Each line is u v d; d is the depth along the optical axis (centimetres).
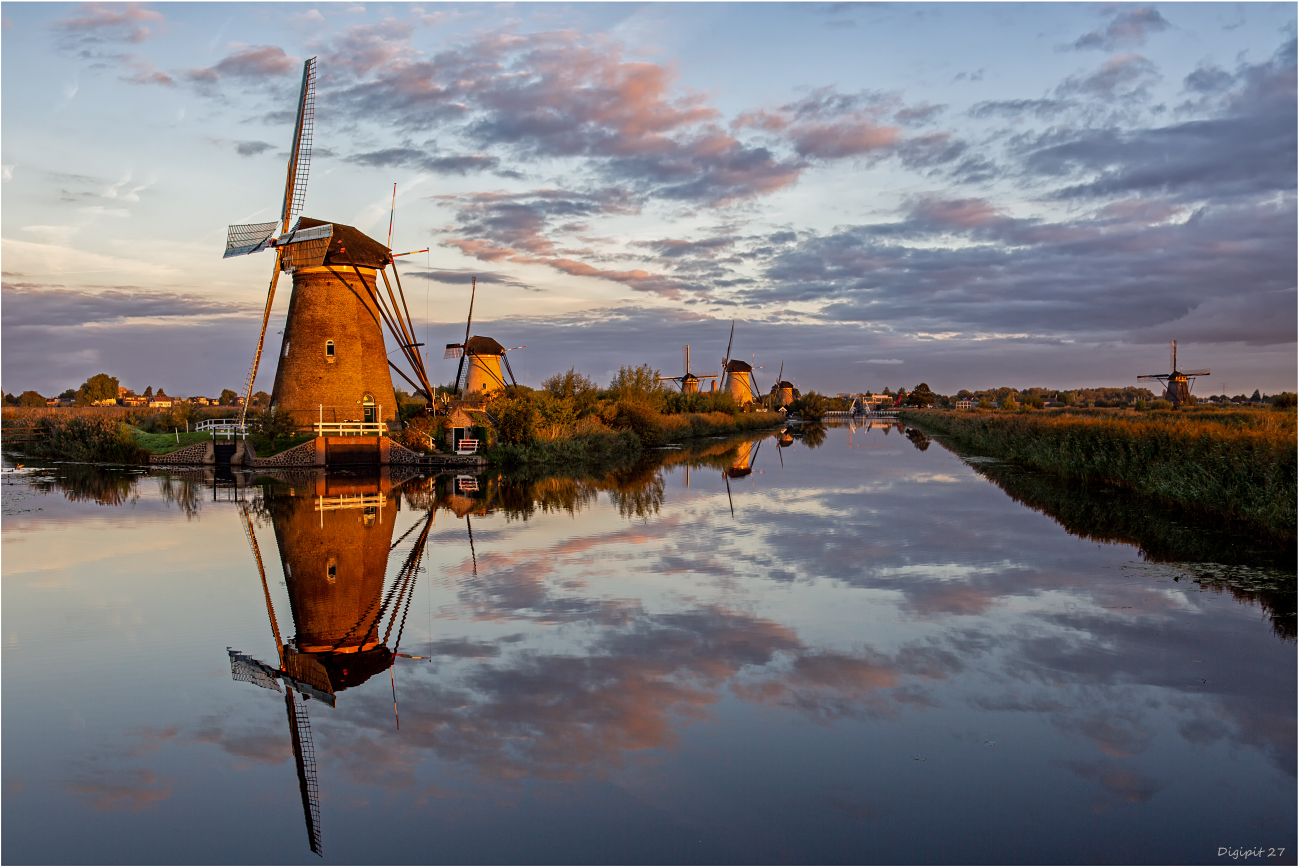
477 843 527
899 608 1055
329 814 563
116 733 705
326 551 1486
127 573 1308
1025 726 686
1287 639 903
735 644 911
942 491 2383
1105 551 1404
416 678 817
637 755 643
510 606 1087
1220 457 1658
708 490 2502
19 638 964
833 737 669
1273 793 577
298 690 797
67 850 528
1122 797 573
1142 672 806
